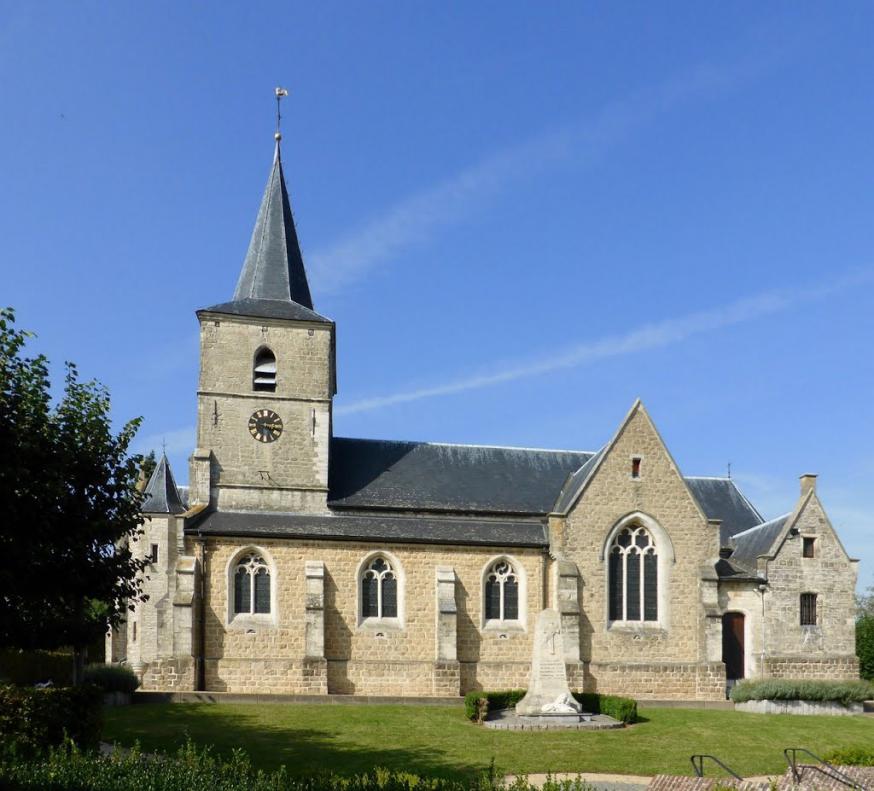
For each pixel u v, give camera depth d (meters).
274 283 51.72
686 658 47.28
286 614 45.19
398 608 46.38
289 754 29.33
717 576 47.88
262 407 48.97
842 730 36.69
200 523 45.75
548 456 54.84
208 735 32.03
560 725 35.44
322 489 48.47
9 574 23.03
